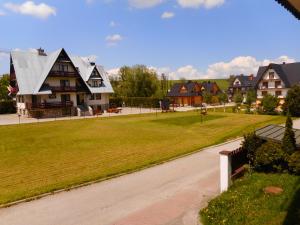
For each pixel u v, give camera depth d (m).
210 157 20.09
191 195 13.26
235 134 28.62
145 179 15.88
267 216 9.74
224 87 152.00
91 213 11.88
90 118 48.09
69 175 17.17
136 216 11.41
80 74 60.19
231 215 10.27
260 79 71.62
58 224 11.07
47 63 55.28
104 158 20.98
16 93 56.66
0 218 11.70
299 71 70.00
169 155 21.02
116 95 89.62
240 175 14.31
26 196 13.79
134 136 29.97
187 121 41.41
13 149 24.81
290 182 12.69
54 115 53.03
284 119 39.72
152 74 89.81
